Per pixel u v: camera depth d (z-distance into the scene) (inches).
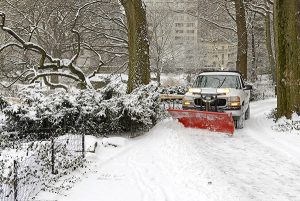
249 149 467.8
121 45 1289.4
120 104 529.0
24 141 467.8
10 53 1571.1
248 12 1881.2
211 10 1750.7
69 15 1382.9
